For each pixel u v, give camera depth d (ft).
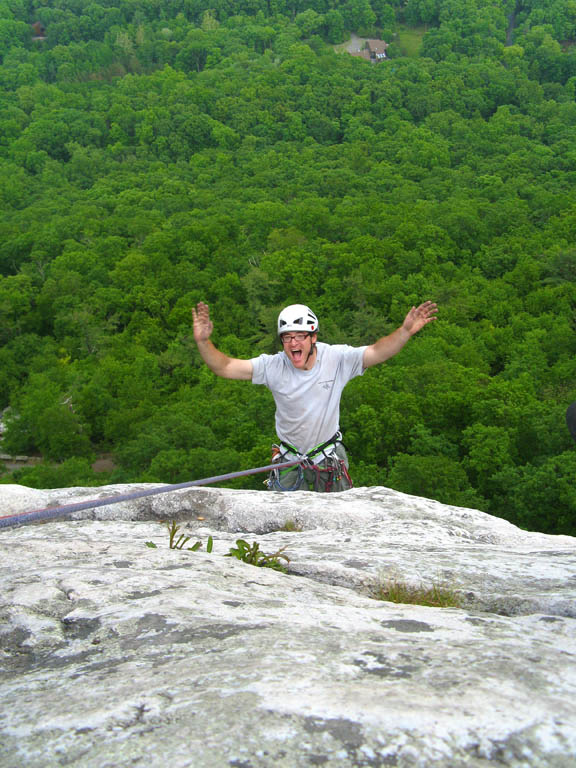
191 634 7.88
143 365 213.66
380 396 152.25
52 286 259.19
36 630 8.50
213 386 200.34
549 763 5.24
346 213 331.16
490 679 6.23
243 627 8.00
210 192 384.68
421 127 471.21
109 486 21.04
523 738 5.41
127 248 301.02
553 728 5.52
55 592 9.56
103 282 272.92
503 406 136.05
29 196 403.95
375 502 18.62
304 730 5.50
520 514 109.09
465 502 111.55
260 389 181.98
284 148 464.65
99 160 446.19
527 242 283.79
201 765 5.20
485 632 8.23
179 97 505.66
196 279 266.36
